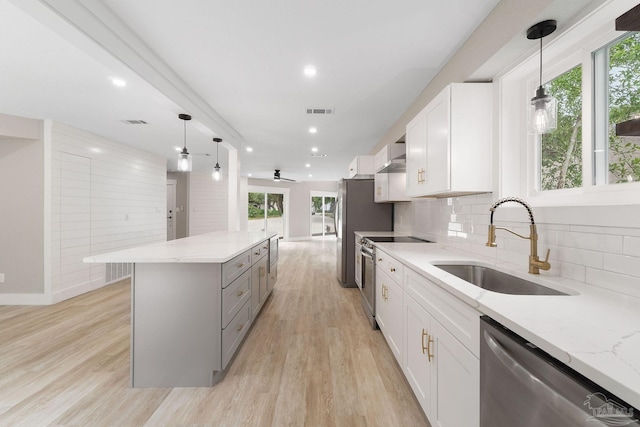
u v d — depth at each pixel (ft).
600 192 4.47
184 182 27.35
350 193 15.19
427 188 7.57
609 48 4.50
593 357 2.05
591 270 4.14
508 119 6.21
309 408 5.67
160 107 10.68
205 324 6.41
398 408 5.68
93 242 14.57
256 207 34.65
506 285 5.28
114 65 6.27
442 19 5.92
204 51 7.15
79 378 6.72
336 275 17.75
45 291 12.21
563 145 5.40
